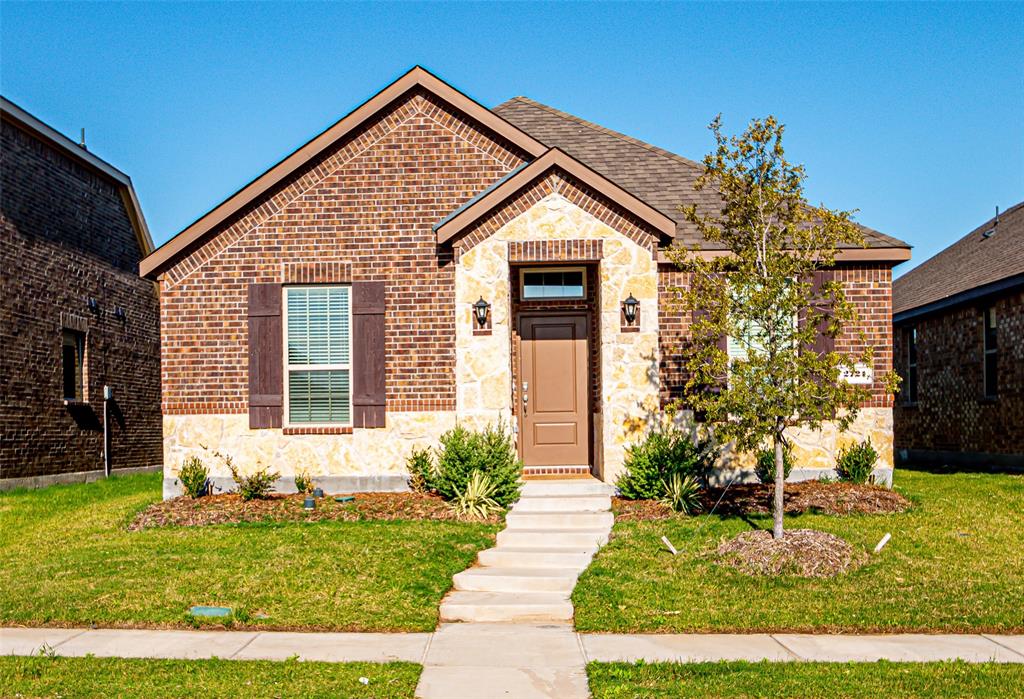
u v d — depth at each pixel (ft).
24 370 59.21
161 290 46.98
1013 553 33.40
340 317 47.11
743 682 22.13
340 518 40.68
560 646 25.94
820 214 33.06
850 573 31.37
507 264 44.14
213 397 46.55
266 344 46.57
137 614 28.35
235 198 46.57
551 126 56.34
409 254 46.75
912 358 80.64
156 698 21.43
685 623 27.58
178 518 41.22
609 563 33.45
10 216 58.23
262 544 35.88
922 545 34.35
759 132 33.12
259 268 46.91
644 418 43.65
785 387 32.71
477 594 31.19
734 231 35.91
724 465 45.52
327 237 46.93
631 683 22.36
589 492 43.01
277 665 23.88
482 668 23.95
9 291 57.77
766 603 29.01
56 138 62.69
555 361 49.32
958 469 65.31
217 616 28.14
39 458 60.49
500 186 43.75
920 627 26.94
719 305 33.09
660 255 44.60
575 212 44.19
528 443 48.96
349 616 28.58
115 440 71.26
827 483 44.93
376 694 21.79
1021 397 60.03
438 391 46.11
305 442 46.21
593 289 48.44
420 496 44.16
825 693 21.30
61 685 22.22
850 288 46.26
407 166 47.21
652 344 43.80
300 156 46.62
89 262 68.33
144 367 76.95
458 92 47.01
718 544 34.76
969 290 64.39
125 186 73.20
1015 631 26.76
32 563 34.58
